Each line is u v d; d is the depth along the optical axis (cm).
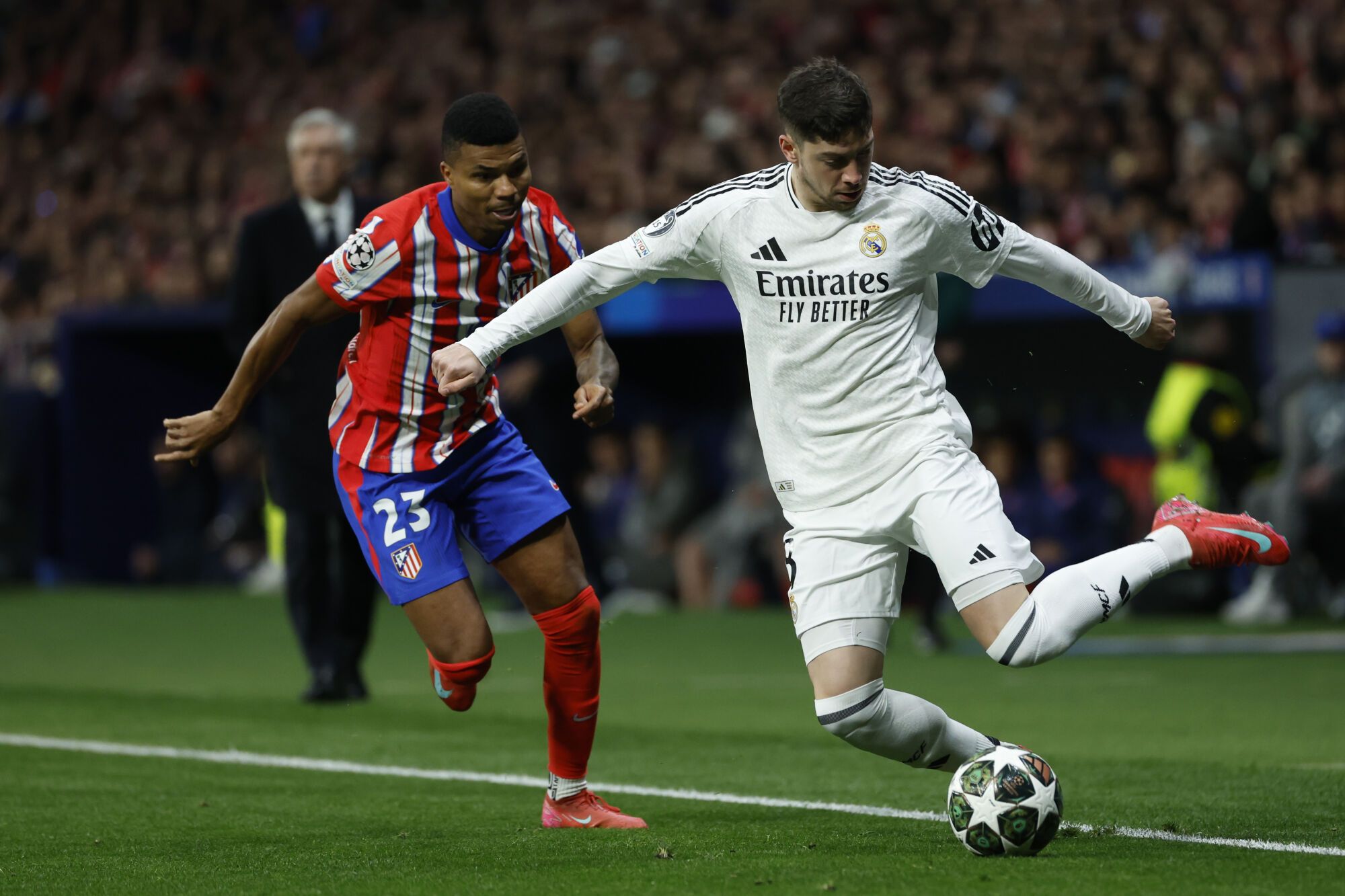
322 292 1622
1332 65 5112
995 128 5666
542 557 1656
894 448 1502
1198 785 1908
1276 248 4609
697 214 1534
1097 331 5006
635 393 5994
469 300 1641
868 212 1493
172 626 4781
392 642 4341
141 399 6353
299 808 1816
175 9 8894
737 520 5331
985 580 1458
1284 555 1502
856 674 1507
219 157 7900
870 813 1748
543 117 7138
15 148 8931
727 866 1402
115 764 2184
